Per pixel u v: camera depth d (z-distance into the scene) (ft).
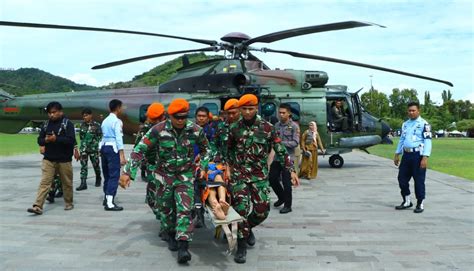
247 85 37.29
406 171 24.39
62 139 23.20
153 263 15.02
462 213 23.44
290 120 25.48
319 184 34.78
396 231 19.45
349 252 16.21
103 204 25.89
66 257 15.64
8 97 48.24
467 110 297.33
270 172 24.44
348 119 45.27
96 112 44.62
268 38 34.91
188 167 15.57
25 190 31.68
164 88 42.27
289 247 16.93
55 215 23.08
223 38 38.55
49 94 47.29
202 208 17.47
